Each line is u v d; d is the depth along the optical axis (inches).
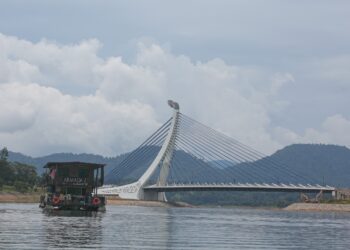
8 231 2154.3
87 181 4338.1
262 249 1831.9
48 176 4798.2
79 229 2367.1
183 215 5064.0
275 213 7283.5
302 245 2007.9
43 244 1721.2
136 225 2849.4
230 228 2918.3
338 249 1881.2
